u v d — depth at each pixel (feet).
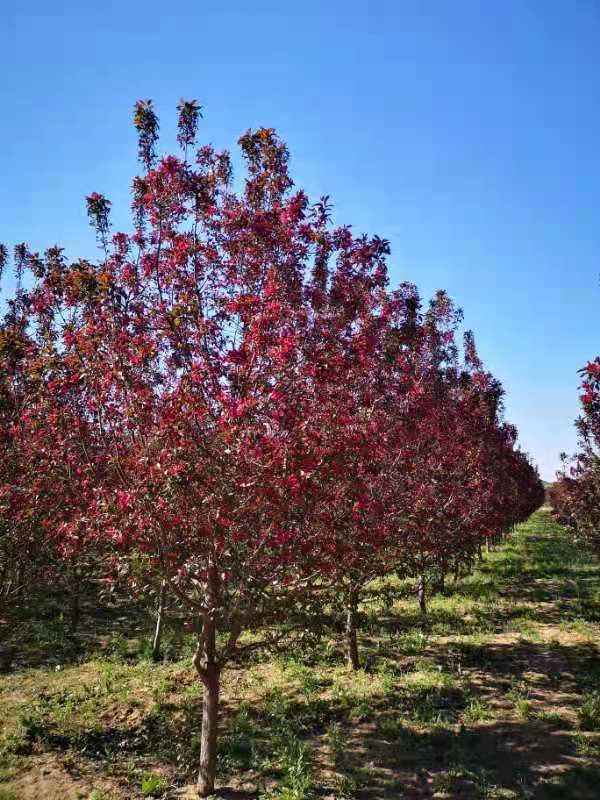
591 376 37.11
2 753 25.99
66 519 28.40
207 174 26.02
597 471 49.67
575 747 24.90
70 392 24.09
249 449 18.89
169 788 23.18
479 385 59.62
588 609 49.39
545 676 33.73
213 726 23.04
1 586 33.73
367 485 27.71
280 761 24.70
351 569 26.07
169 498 19.95
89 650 42.32
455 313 49.21
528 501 99.96
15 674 37.32
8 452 30.58
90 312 22.18
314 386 21.48
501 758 24.32
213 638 23.48
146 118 24.84
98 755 26.12
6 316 42.60
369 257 26.25
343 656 38.96
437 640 42.19
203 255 23.85
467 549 42.22
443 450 41.63
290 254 24.50
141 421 21.21
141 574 21.26
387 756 25.02
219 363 21.24
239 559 20.65
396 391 33.86
